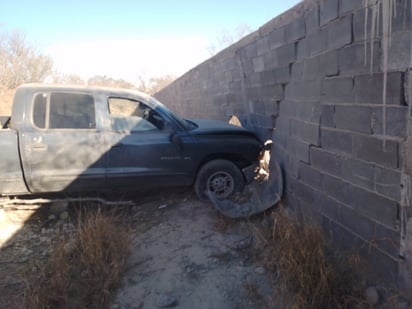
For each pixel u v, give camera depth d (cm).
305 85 395
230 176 518
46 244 436
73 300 321
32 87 465
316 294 275
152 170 492
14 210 502
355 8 286
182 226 447
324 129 346
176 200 531
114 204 500
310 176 381
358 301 265
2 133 444
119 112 491
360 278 283
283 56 470
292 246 312
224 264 357
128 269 365
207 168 509
